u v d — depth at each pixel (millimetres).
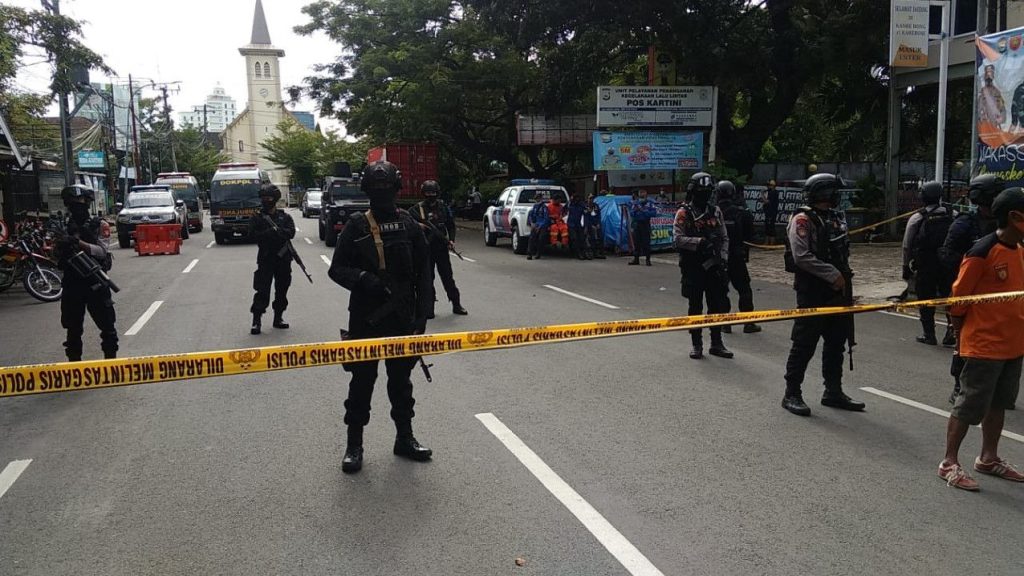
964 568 3529
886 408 6023
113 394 6426
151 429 5539
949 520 4023
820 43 19953
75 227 6984
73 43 17688
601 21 20547
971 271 4422
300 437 5336
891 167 19922
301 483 4512
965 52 17125
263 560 3605
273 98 89938
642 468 4719
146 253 20969
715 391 6488
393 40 30719
